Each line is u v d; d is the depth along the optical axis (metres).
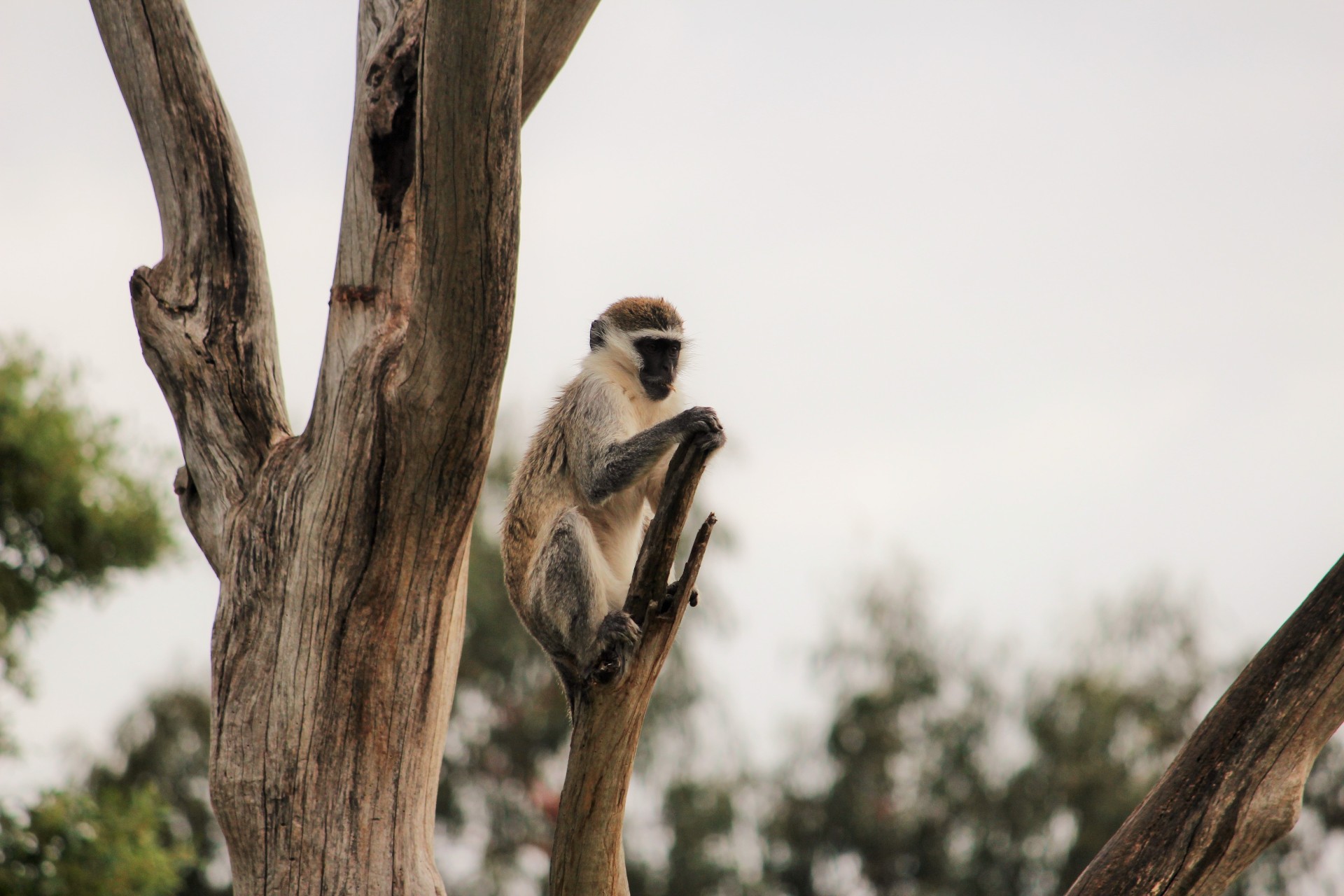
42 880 17.17
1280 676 8.23
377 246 9.93
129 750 27.33
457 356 8.74
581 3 11.27
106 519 18.42
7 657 18.36
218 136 10.62
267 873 9.12
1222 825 8.14
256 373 10.34
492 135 8.12
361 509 9.31
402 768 9.41
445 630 9.69
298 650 9.32
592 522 12.55
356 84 10.27
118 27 10.51
